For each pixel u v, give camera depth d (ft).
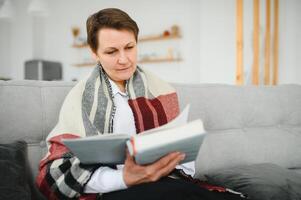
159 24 14.70
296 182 4.05
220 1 11.92
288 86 5.98
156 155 2.41
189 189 2.54
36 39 18.16
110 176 2.70
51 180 2.81
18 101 3.76
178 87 4.84
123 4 15.60
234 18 11.66
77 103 3.23
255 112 5.40
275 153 5.29
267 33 10.55
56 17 17.49
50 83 4.08
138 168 2.56
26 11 18.28
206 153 4.79
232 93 5.29
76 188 2.73
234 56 11.68
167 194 2.47
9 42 19.07
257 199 3.76
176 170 3.18
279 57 11.25
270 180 3.97
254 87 5.61
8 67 19.21
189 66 14.02
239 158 5.01
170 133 2.31
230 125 5.16
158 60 14.55
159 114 3.51
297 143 5.51
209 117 4.95
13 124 3.69
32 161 3.70
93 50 3.29
